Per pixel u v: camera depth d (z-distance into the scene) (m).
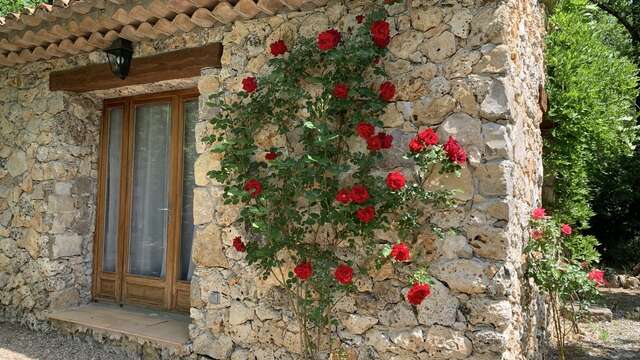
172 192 4.49
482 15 2.89
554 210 5.57
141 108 4.82
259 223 3.15
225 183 3.64
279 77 3.31
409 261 3.01
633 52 10.62
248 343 3.53
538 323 4.08
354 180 3.16
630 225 10.27
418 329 2.96
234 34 3.69
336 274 2.95
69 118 4.75
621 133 5.88
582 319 5.66
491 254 2.79
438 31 3.01
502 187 2.79
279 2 3.34
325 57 3.24
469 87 2.89
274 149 3.31
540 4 4.47
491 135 2.83
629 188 9.75
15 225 4.88
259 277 3.50
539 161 4.32
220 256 3.65
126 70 4.17
